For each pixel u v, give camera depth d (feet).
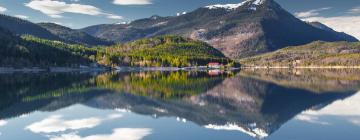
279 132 137.90
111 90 312.50
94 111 191.21
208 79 498.28
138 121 160.76
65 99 245.86
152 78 524.52
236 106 211.41
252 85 379.76
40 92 294.87
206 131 139.03
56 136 134.62
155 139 128.98
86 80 463.01
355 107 206.18
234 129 143.02
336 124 153.28
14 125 154.10
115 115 178.09
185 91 305.32
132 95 271.08
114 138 131.54
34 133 139.23
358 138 129.29
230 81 451.53
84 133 138.92
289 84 394.73
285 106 211.82
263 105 216.54
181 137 130.72
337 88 339.16
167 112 187.52
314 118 168.76
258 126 149.18
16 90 313.32
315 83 410.93
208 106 211.41
